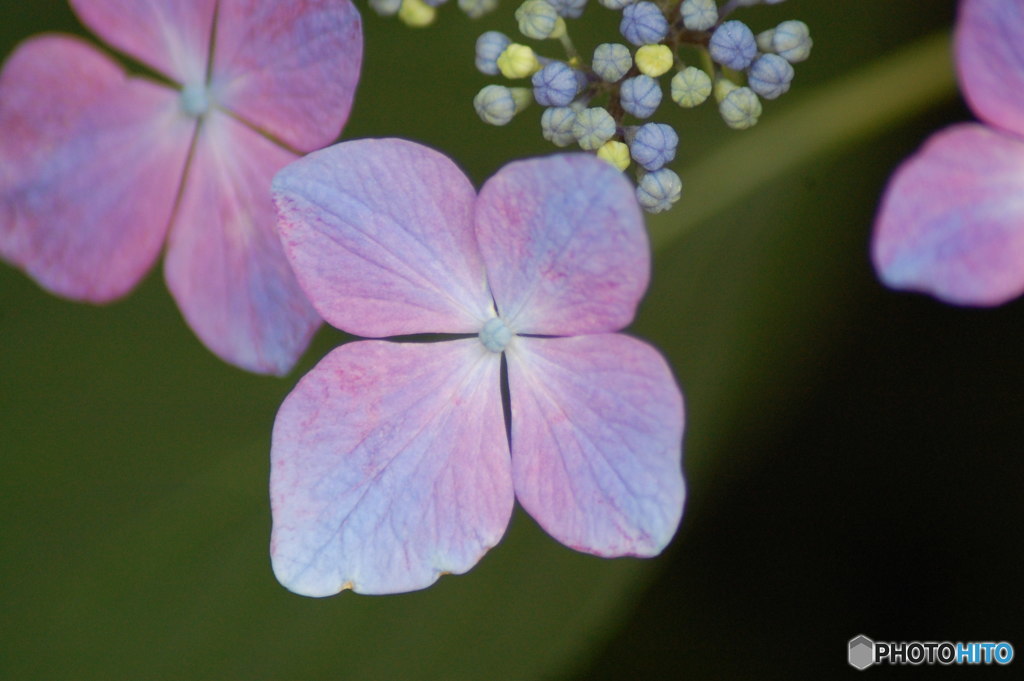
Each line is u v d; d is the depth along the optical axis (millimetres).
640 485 318
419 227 321
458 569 322
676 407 316
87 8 335
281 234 318
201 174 337
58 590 349
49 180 341
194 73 338
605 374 320
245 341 335
